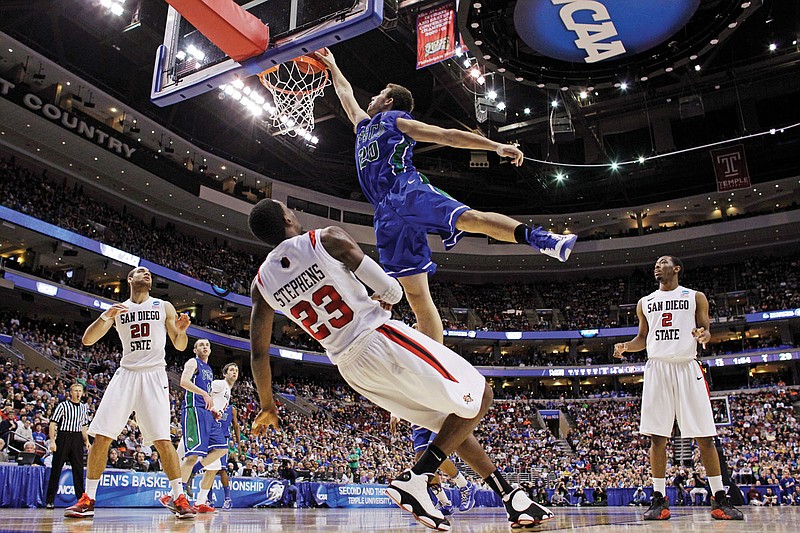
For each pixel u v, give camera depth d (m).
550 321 40.62
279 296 3.12
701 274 40.28
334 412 31.70
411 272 3.99
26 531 3.19
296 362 36.19
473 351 42.22
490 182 38.84
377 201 4.16
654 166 35.16
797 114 33.94
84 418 8.55
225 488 10.64
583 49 14.72
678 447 26.11
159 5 24.47
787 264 37.81
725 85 28.31
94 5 23.81
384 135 4.09
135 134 31.09
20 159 28.00
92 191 31.25
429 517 2.92
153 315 5.40
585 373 36.38
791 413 29.28
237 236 37.53
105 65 29.61
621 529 3.27
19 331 23.55
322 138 35.44
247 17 6.31
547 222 42.84
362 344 3.04
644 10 13.29
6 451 11.43
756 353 32.94
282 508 12.62
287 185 37.19
